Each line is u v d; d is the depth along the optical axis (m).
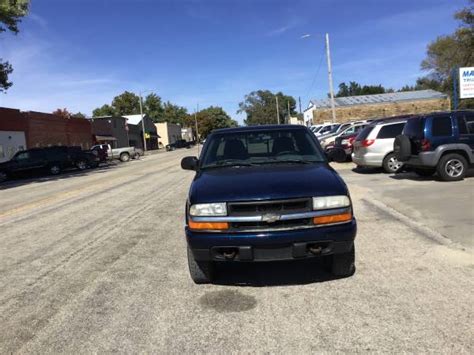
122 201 12.84
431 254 6.07
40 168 31.14
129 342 4.02
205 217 4.73
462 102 47.97
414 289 4.87
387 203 9.89
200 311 4.61
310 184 4.82
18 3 26.11
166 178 19.41
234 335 4.04
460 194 10.23
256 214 4.64
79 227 9.30
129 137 76.62
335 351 3.67
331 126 34.38
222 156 6.06
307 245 4.66
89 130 56.03
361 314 4.32
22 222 10.33
